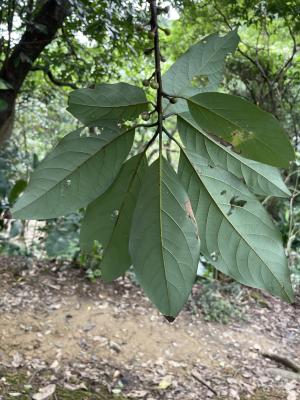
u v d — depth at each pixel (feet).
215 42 2.02
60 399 9.16
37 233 16.66
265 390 10.51
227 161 1.85
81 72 10.12
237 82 15.85
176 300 1.70
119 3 5.84
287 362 11.69
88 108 1.90
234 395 10.14
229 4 10.52
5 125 10.30
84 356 10.93
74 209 1.77
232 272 1.78
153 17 2.13
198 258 1.72
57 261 15.75
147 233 1.74
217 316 13.61
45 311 12.55
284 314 14.83
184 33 12.02
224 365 11.43
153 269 1.72
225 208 1.82
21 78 9.41
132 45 8.11
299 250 15.99
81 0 6.70
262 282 1.77
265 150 1.72
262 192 1.86
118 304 13.58
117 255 2.00
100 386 9.87
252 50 14.49
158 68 1.98
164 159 1.80
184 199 1.77
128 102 1.90
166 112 1.89
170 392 9.96
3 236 15.19
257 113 1.67
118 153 1.83
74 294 13.75
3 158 15.71
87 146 1.82
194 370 11.04
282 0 9.85
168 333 12.49
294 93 15.37
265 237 1.80
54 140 20.57
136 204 1.77
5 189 14.20
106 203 1.93
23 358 10.43
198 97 1.73
